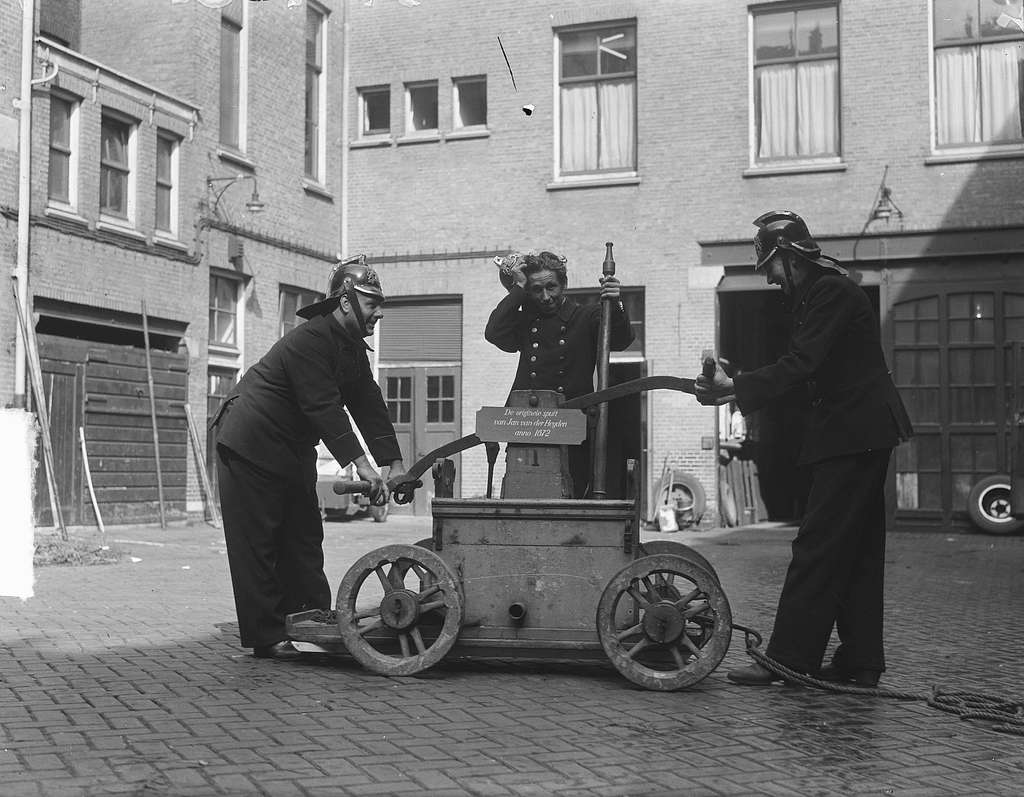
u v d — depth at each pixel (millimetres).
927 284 17328
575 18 19297
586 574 5223
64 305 14930
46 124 14625
